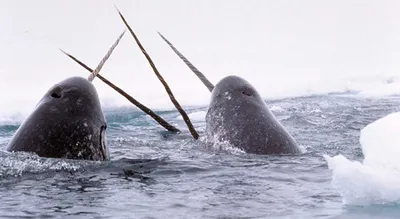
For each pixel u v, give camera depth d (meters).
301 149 24.55
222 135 24.11
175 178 19.55
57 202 16.67
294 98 43.59
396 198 16.44
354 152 24.23
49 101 21.94
